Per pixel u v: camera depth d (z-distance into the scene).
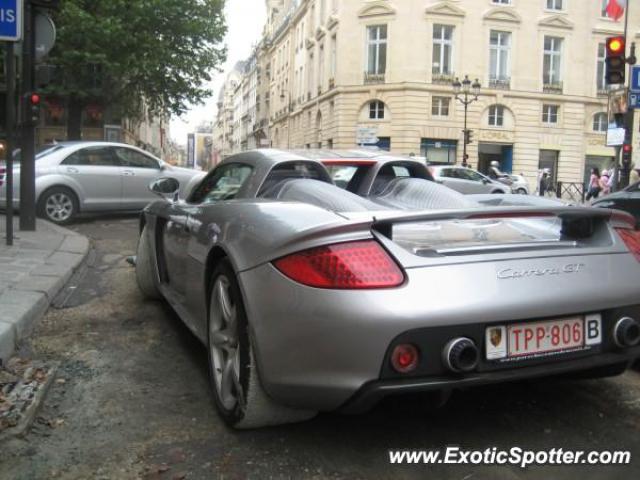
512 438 2.69
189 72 28.62
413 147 37.28
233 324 2.76
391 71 37.53
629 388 3.29
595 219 2.77
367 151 4.17
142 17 26.44
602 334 2.52
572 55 39.12
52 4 8.33
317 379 2.26
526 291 2.33
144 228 5.08
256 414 2.54
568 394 3.19
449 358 2.20
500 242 2.61
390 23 37.44
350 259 2.26
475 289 2.27
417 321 2.17
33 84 8.44
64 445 2.60
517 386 3.29
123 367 3.57
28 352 3.80
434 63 37.69
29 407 2.87
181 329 4.36
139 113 32.47
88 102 30.03
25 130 8.48
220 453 2.53
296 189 3.24
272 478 2.35
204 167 102.50
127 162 11.34
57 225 9.59
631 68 10.76
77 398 3.10
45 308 4.75
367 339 2.17
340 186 3.83
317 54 46.19
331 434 2.71
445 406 3.02
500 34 38.41
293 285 2.31
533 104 38.66
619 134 13.55
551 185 39.12
